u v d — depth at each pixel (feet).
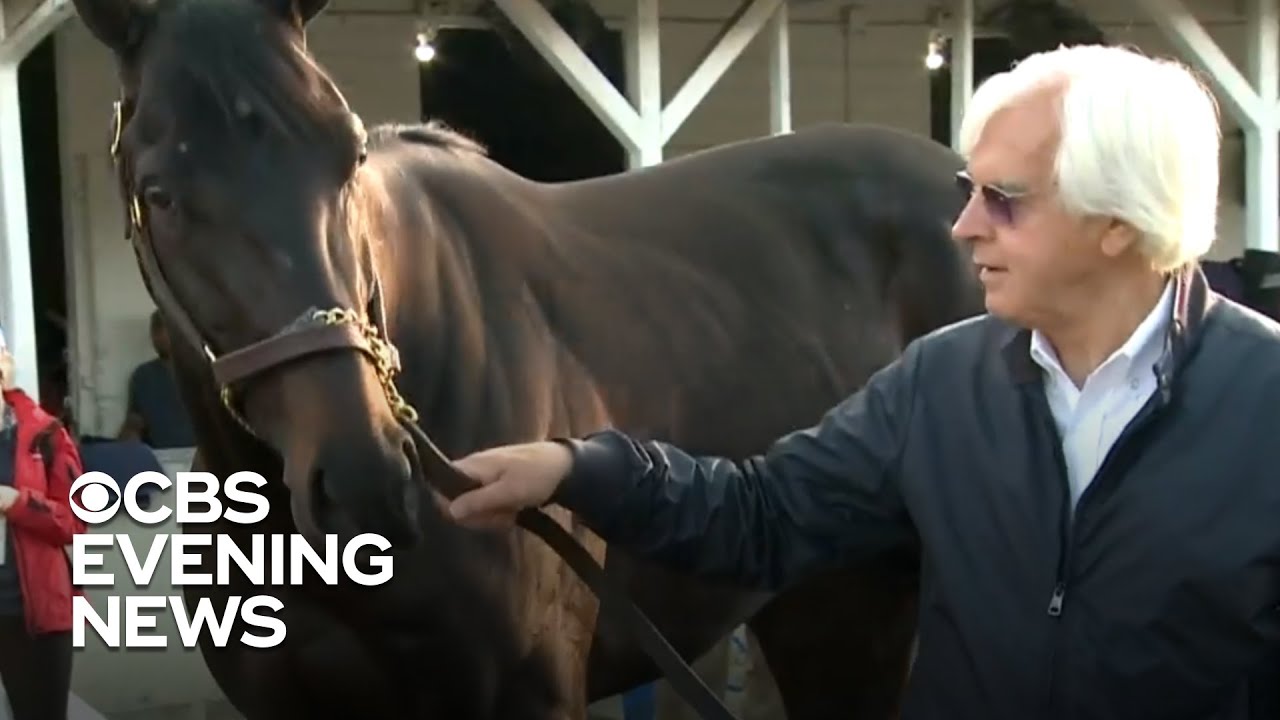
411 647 6.86
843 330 9.61
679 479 5.57
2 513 11.06
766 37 25.55
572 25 21.08
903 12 25.79
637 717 15.07
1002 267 4.75
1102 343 4.77
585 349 8.00
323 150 5.66
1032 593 4.86
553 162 24.30
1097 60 4.54
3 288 15.34
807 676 10.64
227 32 5.64
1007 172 4.62
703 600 8.64
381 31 22.70
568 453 5.44
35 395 15.49
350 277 5.65
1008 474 4.92
